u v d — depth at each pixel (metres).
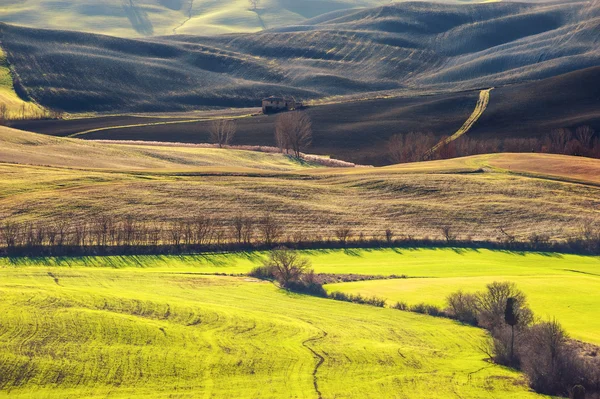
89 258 133.25
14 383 69.38
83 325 83.62
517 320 90.50
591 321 104.06
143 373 74.44
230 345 84.31
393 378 79.56
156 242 146.00
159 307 95.44
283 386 75.00
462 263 144.12
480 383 80.38
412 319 102.88
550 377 80.44
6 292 93.75
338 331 94.12
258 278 124.19
